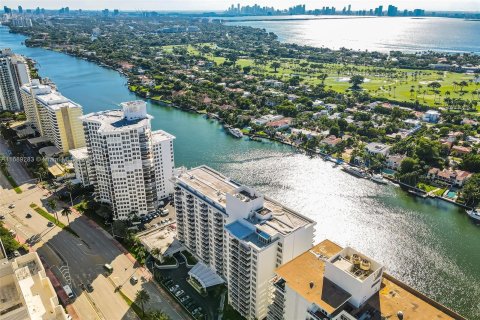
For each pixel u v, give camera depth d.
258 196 191.62
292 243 178.75
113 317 196.00
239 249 179.00
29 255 158.88
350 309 129.00
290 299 143.75
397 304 130.38
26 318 122.31
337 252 155.75
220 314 197.88
